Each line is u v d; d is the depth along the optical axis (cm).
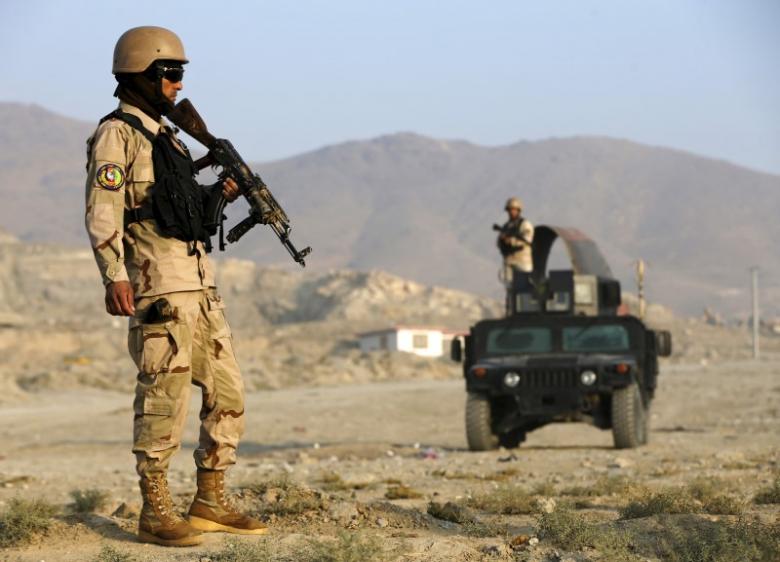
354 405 4134
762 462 1459
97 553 611
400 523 757
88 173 618
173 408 628
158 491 633
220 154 637
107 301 609
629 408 1797
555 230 2027
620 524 716
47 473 1544
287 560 589
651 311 18138
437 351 12825
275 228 636
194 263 633
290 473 1441
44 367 8944
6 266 19900
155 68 627
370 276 19925
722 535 620
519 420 1903
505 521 814
